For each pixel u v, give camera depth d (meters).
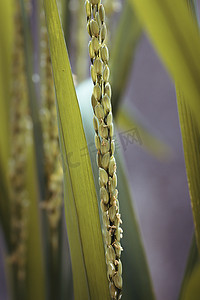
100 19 0.30
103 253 0.33
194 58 0.29
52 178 0.42
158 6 0.28
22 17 0.42
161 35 0.28
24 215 0.44
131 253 0.39
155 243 1.52
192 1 0.32
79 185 0.33
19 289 0.43
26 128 0.43
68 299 0.44
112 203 0.31
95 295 0.33
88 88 0.38
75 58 0.50
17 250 0.44
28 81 0.42
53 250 0.43
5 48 0.45
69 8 0.47
